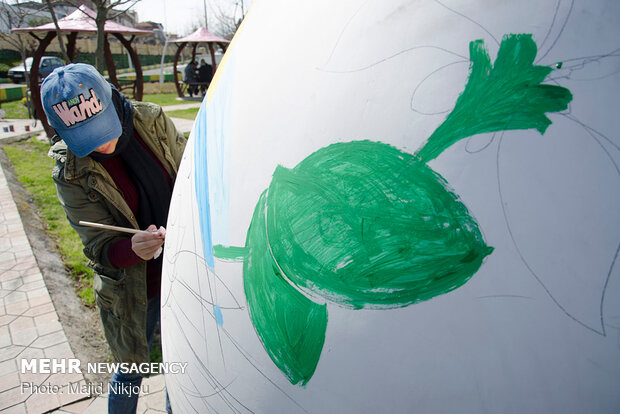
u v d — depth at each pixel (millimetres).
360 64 673
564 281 548
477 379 575
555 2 590
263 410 748
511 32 594
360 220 639
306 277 678
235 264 778
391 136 630
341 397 652
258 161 762
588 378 544
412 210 611
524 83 582
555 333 550
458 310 582
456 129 599
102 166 1344
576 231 548
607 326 541
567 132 563
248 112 804
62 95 1147
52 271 3383
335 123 674
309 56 740
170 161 1488
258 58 834
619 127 556
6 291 3066
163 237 1290
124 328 1458
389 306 617
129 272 1418
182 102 14344
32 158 7004
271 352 728
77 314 2879
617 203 545
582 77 567
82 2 7500
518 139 575
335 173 665
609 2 581
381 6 683
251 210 758
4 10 10656
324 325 662
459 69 609
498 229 569
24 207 4715
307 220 681
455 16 624
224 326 802
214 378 837
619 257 539
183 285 933
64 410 2039
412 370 603
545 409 556
